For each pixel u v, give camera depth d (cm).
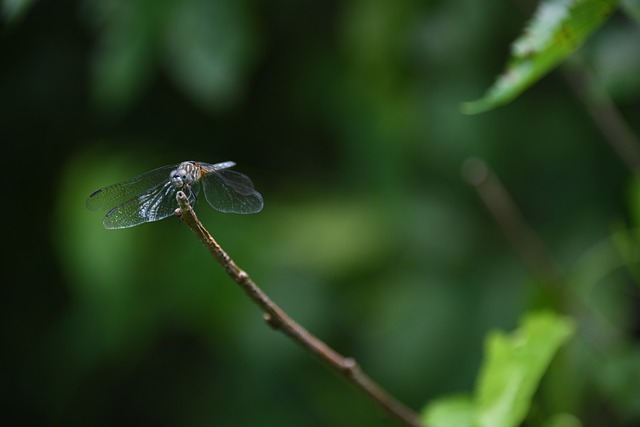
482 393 169
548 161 201
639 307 189
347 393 208
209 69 186
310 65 210
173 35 187
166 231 203
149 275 200
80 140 220
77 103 218
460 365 197
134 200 165
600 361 179
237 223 207
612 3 164
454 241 207
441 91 198
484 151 199
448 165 204
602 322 183
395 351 200
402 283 205
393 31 196
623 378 178
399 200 209
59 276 226
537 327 169
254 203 165
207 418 215
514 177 201
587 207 199
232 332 206
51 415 225
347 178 216
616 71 174
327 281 206
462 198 208
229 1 187
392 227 208
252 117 217
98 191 165
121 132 218
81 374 219
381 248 207
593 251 196
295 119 216
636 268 184
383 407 166
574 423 177
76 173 210
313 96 211
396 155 205
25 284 228
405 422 166
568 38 164
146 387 225
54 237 222
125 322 203
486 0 195
